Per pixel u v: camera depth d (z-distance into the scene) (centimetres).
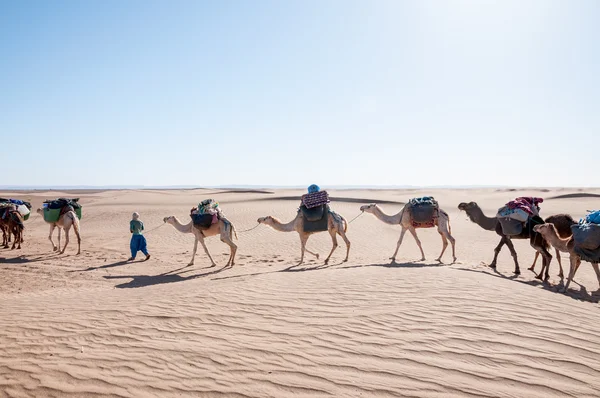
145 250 1378
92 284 964
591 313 560
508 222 1021
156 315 568
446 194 5788
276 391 340
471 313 539
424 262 1195
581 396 332
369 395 331
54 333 500
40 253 1504
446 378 361
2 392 340
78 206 1530
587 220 816
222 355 418
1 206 1597
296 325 512
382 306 584
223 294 687
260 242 1814
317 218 1211
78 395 335
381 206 3350
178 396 333
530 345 434
